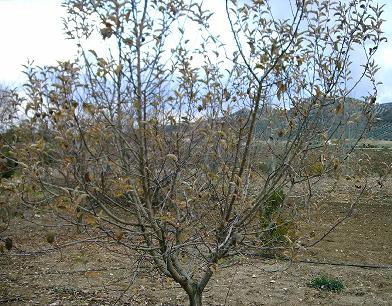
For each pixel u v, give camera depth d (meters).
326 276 7.79
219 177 3.68
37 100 3.41
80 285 7.16
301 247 3.79
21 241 9.05
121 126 3.37
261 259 7.58
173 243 4.06
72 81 3.41
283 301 6.67
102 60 3.10
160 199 4.07
